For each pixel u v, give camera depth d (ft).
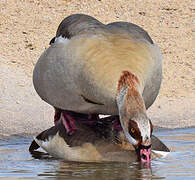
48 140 41.73
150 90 40.06
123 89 36.32
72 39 40.24
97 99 38.19
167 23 90.27
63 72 39.86
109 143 39.42
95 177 32.94
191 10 95.55
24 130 50.78
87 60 38.63
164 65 77.30
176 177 32.96
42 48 79.30
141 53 39.06
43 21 87.86
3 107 59.31
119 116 36.50
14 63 74.49
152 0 98.68
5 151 42.45
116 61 37.91
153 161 38.01
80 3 95.04
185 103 65.51
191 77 74.43
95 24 41.60
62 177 32.89
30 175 33.53
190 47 83.15
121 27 42.24
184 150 42.42
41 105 61.62
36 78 43.21
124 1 97.30
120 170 35.06
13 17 88.94
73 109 41.29
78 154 39.22
